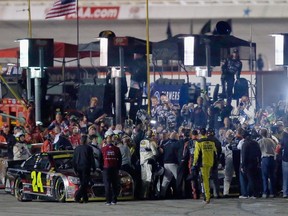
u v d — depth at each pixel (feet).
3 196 249.34
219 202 221.87
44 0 427.33
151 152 236.22
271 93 317.01
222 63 310.04
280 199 228.84
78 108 297.12
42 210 207.51
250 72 312.50
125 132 255.09
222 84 299.38
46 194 229.25
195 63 284.00
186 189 237.04
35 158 238.07
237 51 300.20
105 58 289.74
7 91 320.50
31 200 236.63
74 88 317.42
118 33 422.82
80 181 222.07
